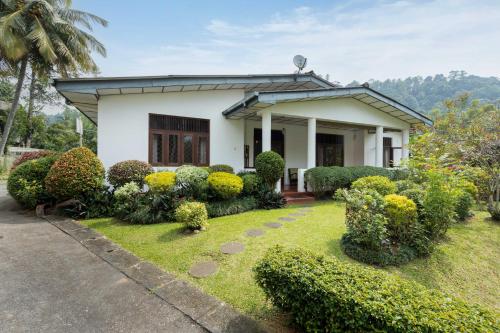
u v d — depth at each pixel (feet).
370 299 6.04
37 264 11.43
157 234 15.21
